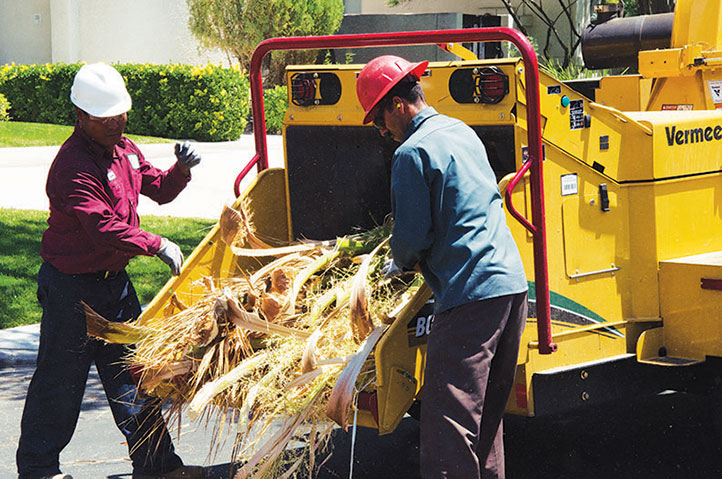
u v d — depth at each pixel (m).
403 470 5.03
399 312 3.90
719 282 4.42
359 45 4.36
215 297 4.29
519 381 4.15
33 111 22.34
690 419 5.73
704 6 5.63
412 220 3.61
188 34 24.59
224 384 3.90
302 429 3.96
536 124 3.95
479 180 3.68
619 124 4.52
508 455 5.18
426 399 3.68
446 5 22.23
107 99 4.27
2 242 10.52
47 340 4.43
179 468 4.62
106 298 4.47
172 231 11.30
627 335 4.58
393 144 4.76
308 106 4.96
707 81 5.61
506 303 3.67
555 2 20.08
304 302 4.34
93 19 24.72
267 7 22.45
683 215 4.75
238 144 19.62
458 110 4.25
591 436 5.48
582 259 4.39
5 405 6.28
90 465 5.19
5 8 25.55
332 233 5.12
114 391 4.55
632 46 6.27
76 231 4.35
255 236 4.93
